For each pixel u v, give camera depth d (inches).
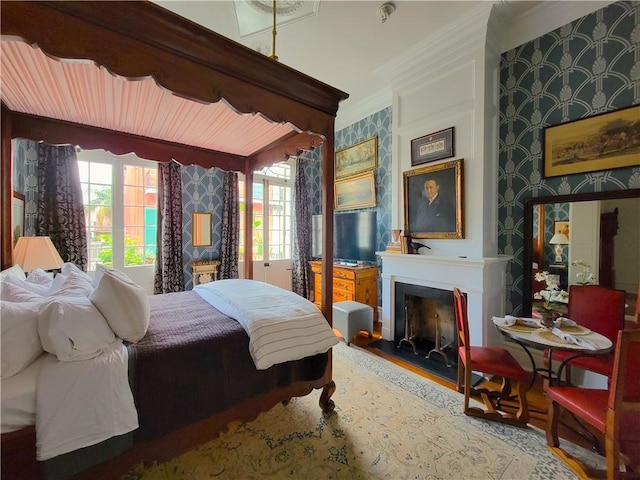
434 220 123.3
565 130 98.8
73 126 93.3
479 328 105.6
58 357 46.6
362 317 135.6
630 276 86.5
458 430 74.9
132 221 157.5
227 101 59.6
